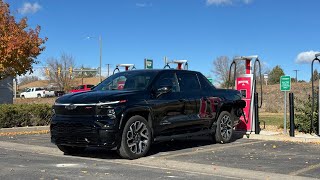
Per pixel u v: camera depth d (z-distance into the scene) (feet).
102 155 25.21
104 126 22.24
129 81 25.88
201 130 28.14
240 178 18.74
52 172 19.76
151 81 25.27
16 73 69.67
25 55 67.51
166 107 25.14
